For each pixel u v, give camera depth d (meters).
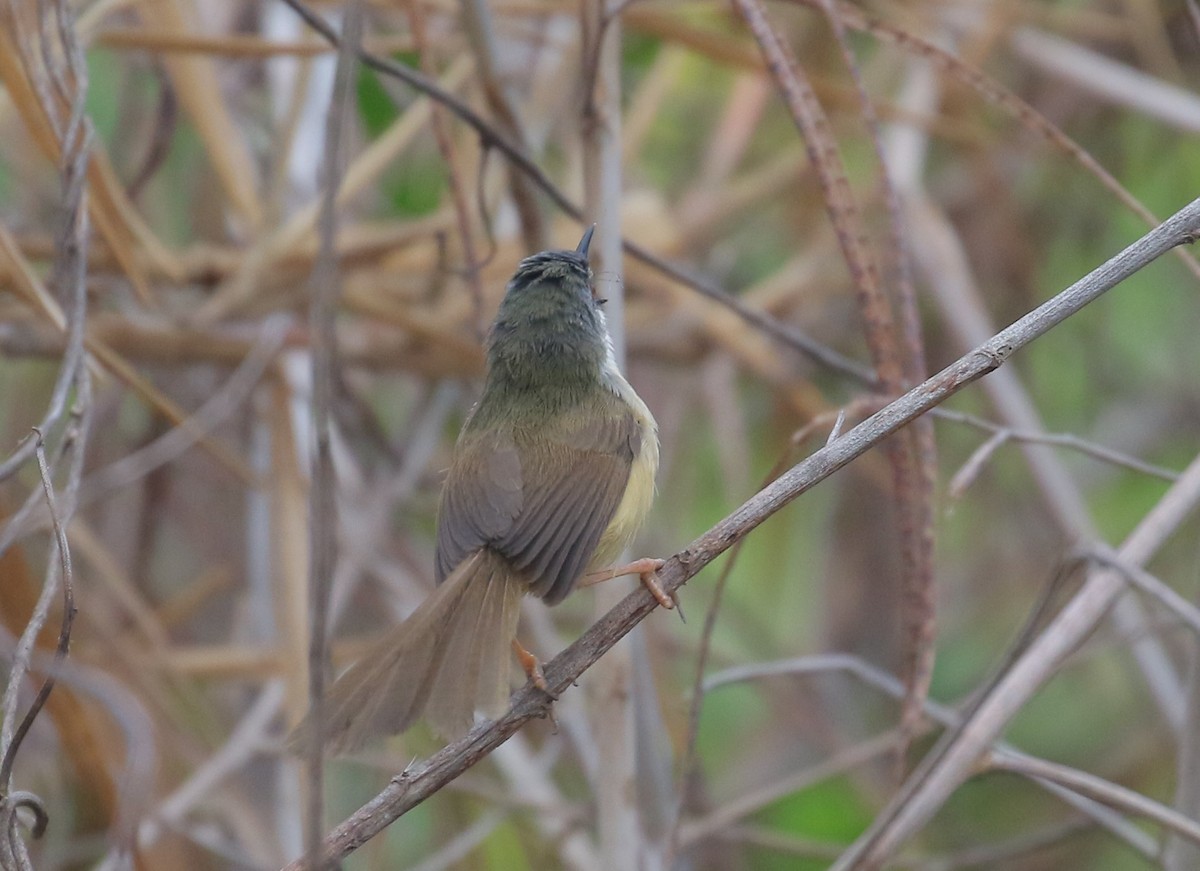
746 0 7.34
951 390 5.69
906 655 7.30
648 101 11.86
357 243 10.64
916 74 12.20
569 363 7.55
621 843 7.22
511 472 6.84
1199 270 7.18
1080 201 13.39
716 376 12.34
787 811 12.19
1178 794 7.27
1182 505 7.14
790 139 13.72
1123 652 12.40
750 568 13.29
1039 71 12.98
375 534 10.80
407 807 5.53
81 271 6.79
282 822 9.49
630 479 7.30
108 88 11.92
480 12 8.73
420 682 5.59
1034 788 12.32
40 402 11.05
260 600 10.59
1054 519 10.95
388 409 13.46
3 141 11.01
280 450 9.74
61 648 5.73
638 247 8.74
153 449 10.09
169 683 9.91
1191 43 12.94
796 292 12.43
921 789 6.96
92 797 9.52
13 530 6.44
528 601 10.61
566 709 9.78
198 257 10.74
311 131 11.43
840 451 5.81
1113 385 13.57
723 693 12.95
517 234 11.36
